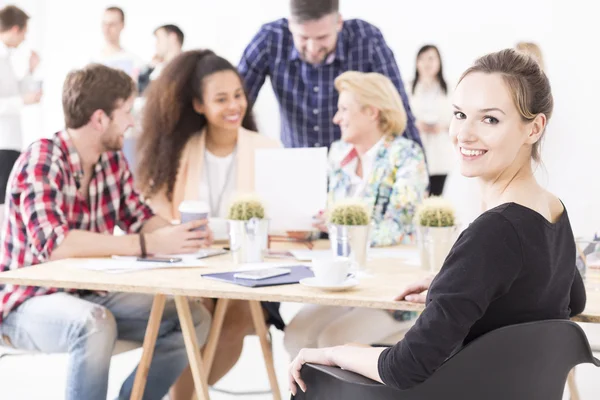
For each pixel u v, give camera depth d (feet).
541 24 10.88
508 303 3.86
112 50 12.16
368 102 9.11
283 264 6.56
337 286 5.25
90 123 7.43
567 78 10.81
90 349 6.42
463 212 11.03
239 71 11.48
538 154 4.32
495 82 4.13
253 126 11.07
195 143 10.42
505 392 3.86
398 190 8.59
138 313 7.40
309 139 11.30
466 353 3.76
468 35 11.14
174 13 11.93
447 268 3.78
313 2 11.02
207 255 7.05
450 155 11.19
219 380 9.10
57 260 6.75
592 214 10.34
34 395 9.30
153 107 10.51
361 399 4.07
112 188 7.95
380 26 11.28
